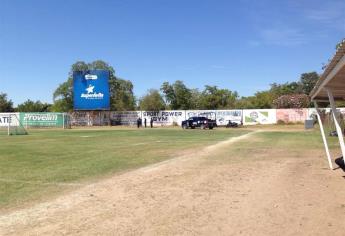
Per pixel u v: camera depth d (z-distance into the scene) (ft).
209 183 46.52
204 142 112.57
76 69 331.36
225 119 257.55
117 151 88.33
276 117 253.24
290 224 29.68
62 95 336.90
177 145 102.83
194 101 358.23
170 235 27.50
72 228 29.27
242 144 103.60
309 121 197.36
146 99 300.40
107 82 256.73
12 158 76.18
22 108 396.98
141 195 40.40
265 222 30.25
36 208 35.76
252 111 255.29
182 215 32.48
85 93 256.52
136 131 192.13
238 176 51.29
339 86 43.47
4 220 31.86
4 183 48.75
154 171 57.16
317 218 31.12
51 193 42.50
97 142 117.70
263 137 132.77
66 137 145.79
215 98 354.54
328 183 45.73
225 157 73.72
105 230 28.73
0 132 197.77
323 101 62.34
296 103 301.84
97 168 61.00
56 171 58.39
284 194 39.83
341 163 51.83
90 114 276.00
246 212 33.14
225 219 31.17
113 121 273.75
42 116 265.75
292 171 55.21
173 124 267.39
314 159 69.26
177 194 40.60
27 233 28.27
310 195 39.29
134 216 32.37
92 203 37.24
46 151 90.02
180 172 55.62
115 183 47.65
